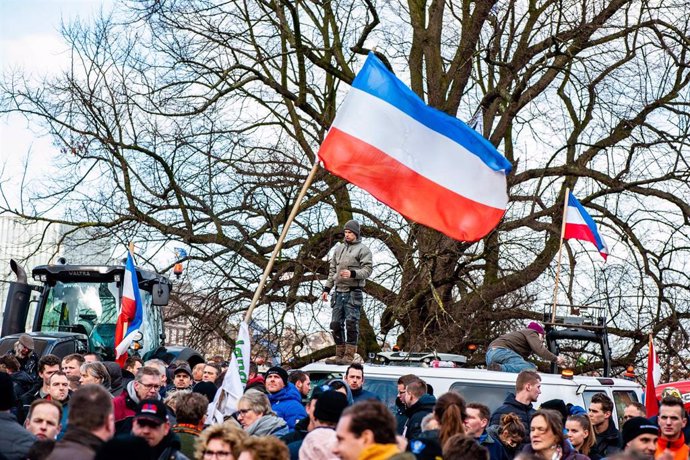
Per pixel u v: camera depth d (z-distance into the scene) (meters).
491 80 27.59
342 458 6.23
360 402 6.32
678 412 9.78
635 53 25.17
